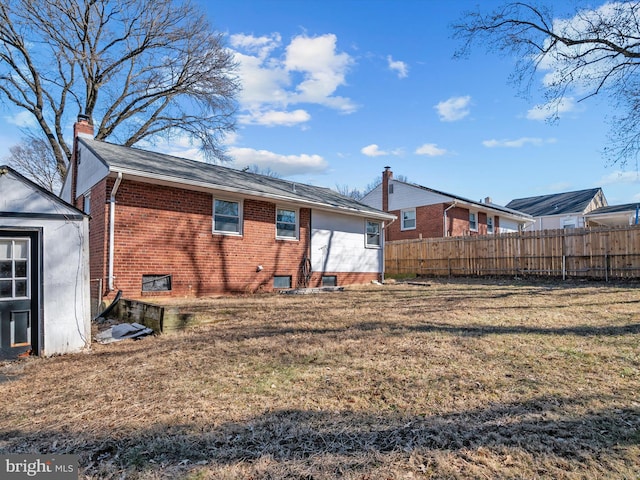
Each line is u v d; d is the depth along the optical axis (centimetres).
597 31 1003
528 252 1473
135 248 907
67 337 528
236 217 1130
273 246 1217
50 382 410
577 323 621
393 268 1948
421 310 794
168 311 637
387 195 2422
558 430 269
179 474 228
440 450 246
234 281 1108
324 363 437
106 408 333
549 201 3091
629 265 1231
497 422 282
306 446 255
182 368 438
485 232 2425
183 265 995
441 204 2138
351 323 662
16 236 504
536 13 1059
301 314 761
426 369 407
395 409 310
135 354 507
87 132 1192
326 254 1391
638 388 342
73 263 540
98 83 1914
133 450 257
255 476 223
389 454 242
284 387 366
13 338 497
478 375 385
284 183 1500
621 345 481
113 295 863
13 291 500
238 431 279
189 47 2005
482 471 222
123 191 895
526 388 347
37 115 1859
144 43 1922
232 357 472
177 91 2114
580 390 340
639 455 235
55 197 526
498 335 549
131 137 2072
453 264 1700
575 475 217
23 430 296
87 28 1777
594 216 2581
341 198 1611
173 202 981
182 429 285
